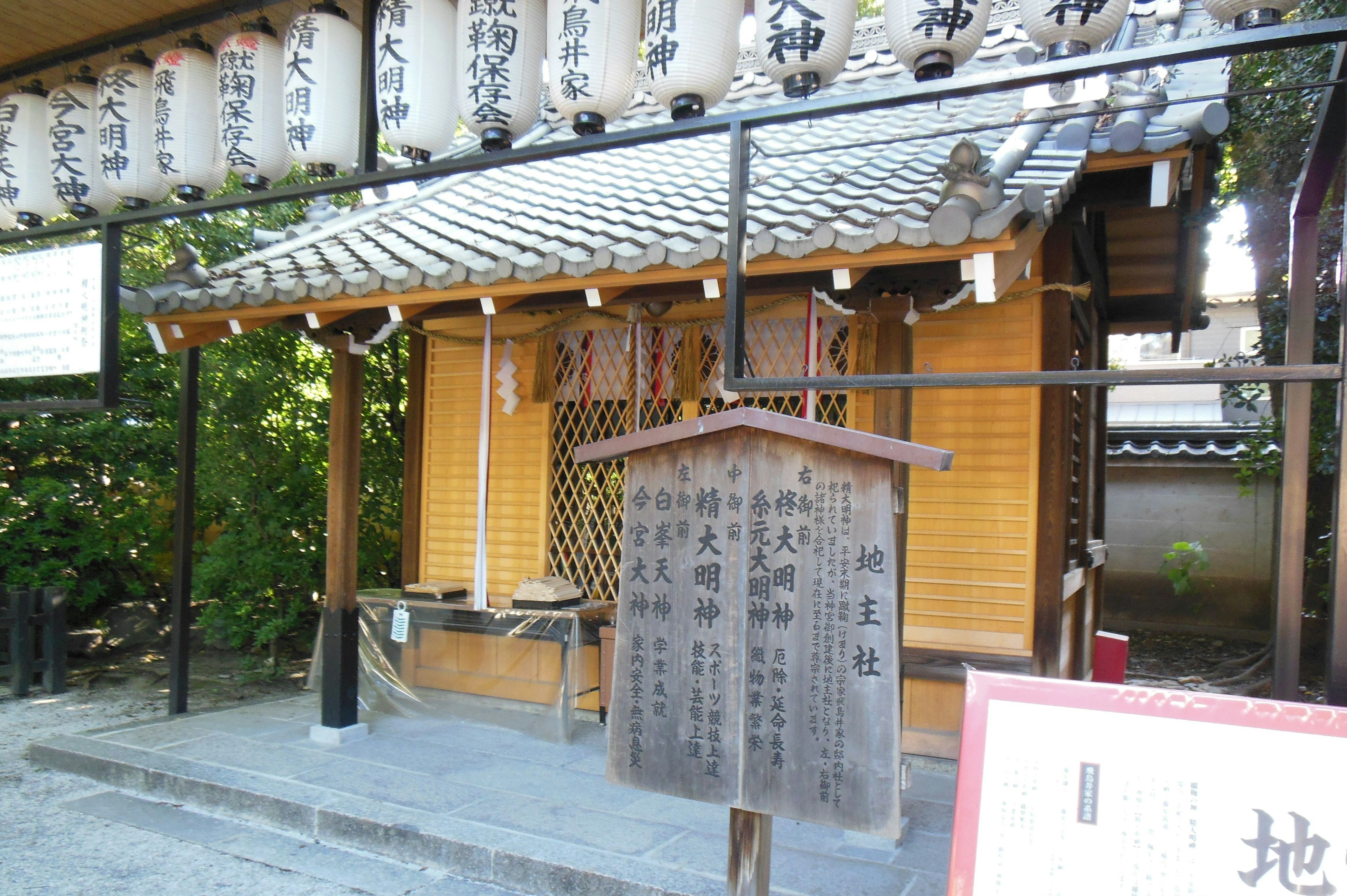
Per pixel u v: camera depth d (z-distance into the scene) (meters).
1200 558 9.27
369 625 6.84
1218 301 14.79
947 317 5.66
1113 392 14.18
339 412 5.93
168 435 8.86
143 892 3.97
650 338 6.60
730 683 2.80
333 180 3.38
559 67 3.03
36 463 8.87
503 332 7.14
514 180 7.23
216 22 4.09
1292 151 7.23
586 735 6.08
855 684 2.64
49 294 4.27
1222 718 2.14
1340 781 2.04
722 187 6.00
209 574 7.83
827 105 2.59
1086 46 2.48
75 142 4.28
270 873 4.20
